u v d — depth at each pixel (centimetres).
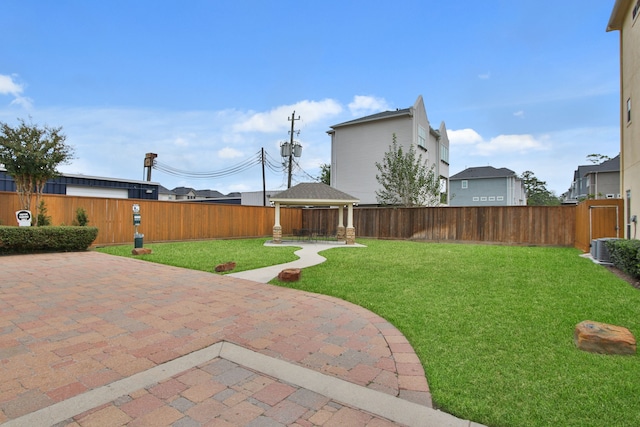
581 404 241
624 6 1002
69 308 469
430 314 449
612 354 324
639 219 898
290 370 297
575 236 1307
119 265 826
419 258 962
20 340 354
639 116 895
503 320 423
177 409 235
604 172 2689
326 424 222
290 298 536
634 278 654
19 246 980
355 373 294
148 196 2594
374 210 1769
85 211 1198
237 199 3538
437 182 2039
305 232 1692
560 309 468
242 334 381
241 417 227
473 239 1505
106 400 244
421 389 268
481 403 244
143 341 356
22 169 1014
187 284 627
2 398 244
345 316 448
